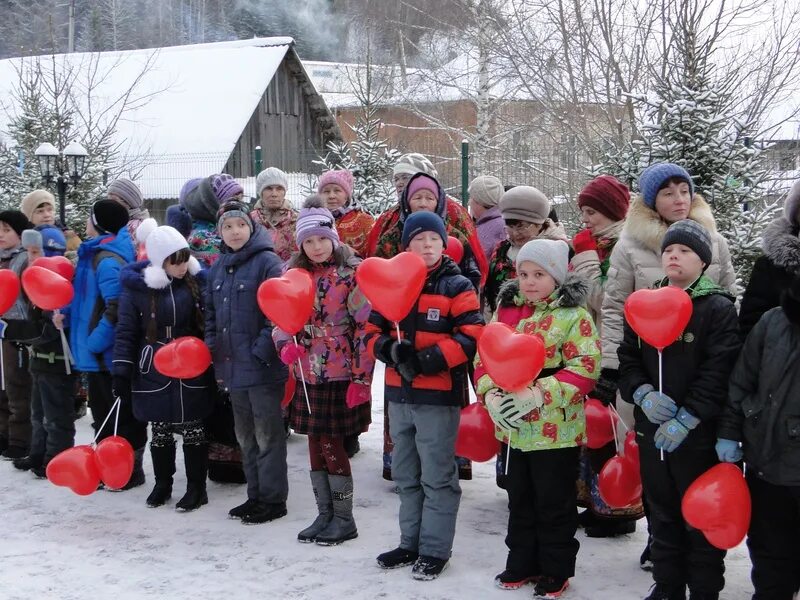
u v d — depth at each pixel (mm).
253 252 4645
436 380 3861
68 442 5504
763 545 3357
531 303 3795
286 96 22578
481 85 17609
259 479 4703
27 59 20484
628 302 3398
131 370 4906
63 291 4992
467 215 5047
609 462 3857
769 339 3193
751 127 8258
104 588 3848
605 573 3924
